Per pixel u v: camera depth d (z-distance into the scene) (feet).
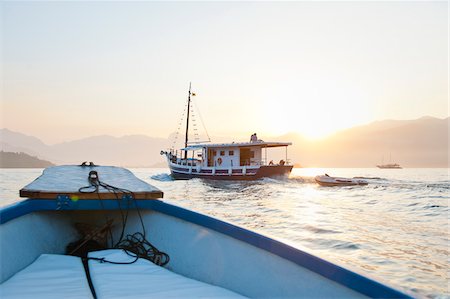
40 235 14.64
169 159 154.40
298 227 45.88
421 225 48.47
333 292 8.00
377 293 6.93
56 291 9.97
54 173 19.52
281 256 9.68
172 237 14.73
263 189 106.11
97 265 12.57
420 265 27.94
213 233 12.82
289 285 9.21
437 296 21.13
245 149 124.77
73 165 23.44
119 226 17.38
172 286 10.78
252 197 85.97
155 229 15.76
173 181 141.79
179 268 13.80
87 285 10.54
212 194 92.12
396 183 139.74
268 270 10.06
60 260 13.15
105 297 9.57
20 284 10.56
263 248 10.39
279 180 123.34
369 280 7.16
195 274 12.95
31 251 13.43
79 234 16.85
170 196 86.84
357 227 46.26
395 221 52.01
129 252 14.53
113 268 12.26
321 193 98.89
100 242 16.19
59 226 16.34
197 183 121.70
